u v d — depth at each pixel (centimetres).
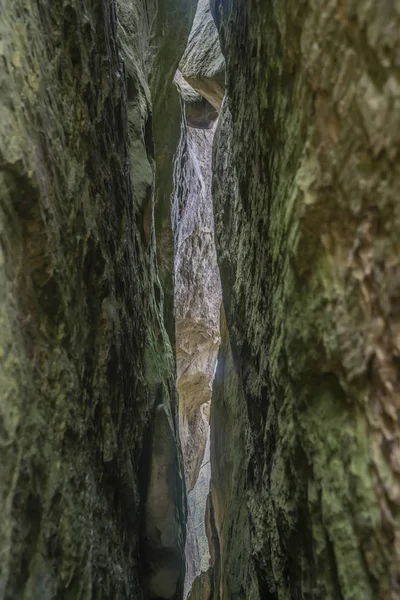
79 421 112
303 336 91
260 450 158
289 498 108
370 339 74
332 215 80
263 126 118
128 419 165
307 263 88
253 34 127
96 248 134
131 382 174
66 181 115
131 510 158
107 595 118
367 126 70
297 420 98
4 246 83
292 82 92
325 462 86
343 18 72
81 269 123
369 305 74
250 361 178
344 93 74
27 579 81
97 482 125
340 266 79
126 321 167
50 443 94
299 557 105
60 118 116
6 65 88
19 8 98
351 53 71
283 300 101
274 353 115
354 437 79
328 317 82
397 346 70
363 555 75
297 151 91
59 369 101
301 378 94
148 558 187
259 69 117
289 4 85
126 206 179
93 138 140
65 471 100
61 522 96
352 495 78
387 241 70
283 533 113
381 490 72
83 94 133
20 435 81
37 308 95
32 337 92
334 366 83
